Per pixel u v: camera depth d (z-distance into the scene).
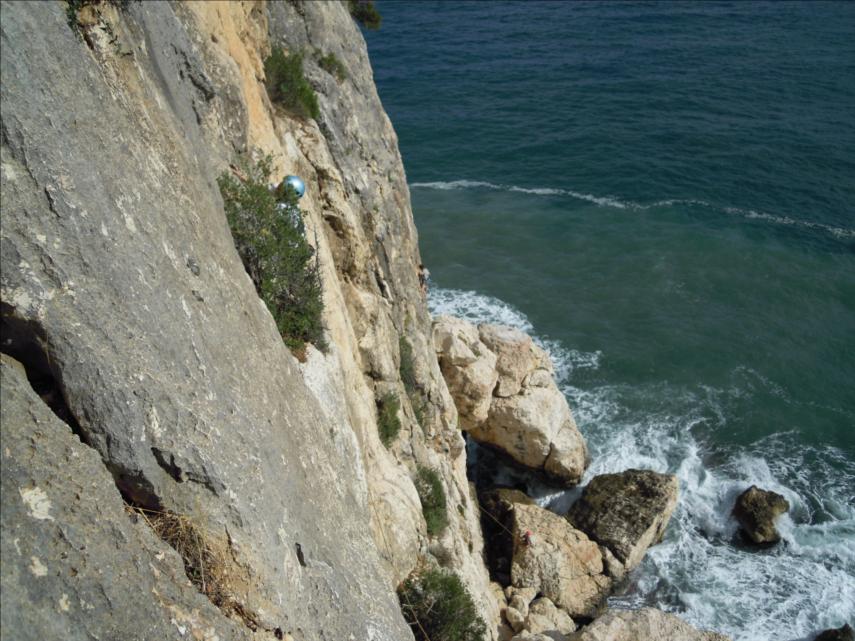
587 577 27.30
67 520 5.57
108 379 6.48
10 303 5.89
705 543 29.72
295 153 20.00
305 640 8.14
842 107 67.44
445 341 31.25
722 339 41.38
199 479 7.20
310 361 13.91
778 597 27.48
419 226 53.25
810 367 39.34
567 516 29.50
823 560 28.84
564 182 58.78
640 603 27.48
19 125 6.01
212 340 8.26
